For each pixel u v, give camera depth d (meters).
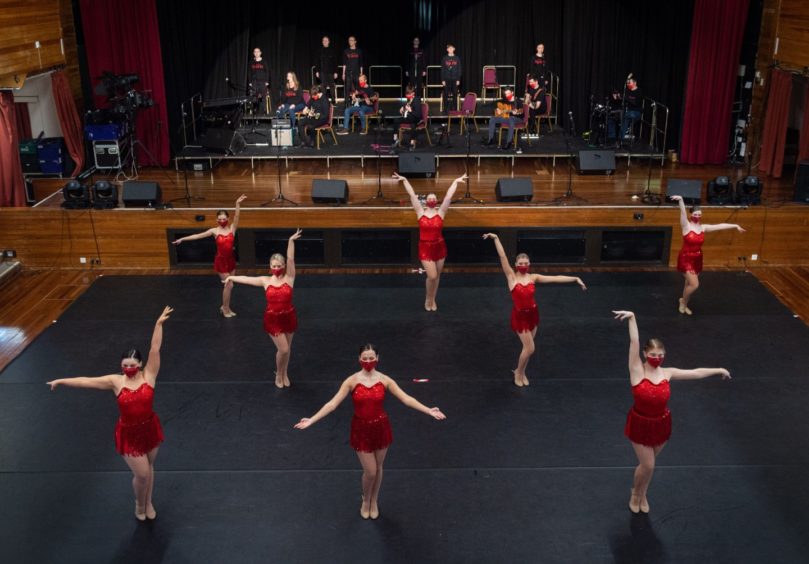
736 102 17.31
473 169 16.83
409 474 8.49
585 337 11.54
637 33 18.42
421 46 20.69
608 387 10.20
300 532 7.65
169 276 13.96
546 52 19.86
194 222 14.13
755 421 9.46
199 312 12.45
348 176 16.36
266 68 19.39
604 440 9.08
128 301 12.90
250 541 7.53
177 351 11.17
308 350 11.17
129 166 17.03
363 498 7.79
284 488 8.28
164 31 17.02
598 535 7.59
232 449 8.94
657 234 14.21
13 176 14.95
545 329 11.80
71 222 14.11
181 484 8.34
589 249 14.27
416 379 10.41
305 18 20.42
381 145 17.50
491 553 7.37
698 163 17.31
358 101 18.55
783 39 15.88
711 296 12.98
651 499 8.09
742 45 16.86
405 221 14.13
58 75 16.08
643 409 7.38
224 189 15.49
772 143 16.31
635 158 17.75
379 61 20.91
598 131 17.91
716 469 8.55
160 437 7.59
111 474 8.53
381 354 11.07
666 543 7.48
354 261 14.38
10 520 7.83
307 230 14.17
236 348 11.25
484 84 20.22
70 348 11.28
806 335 11.63
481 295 13.04
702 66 16.62
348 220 14.14
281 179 16.16
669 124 18.33
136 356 7.34
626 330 11.77
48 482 8.40
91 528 7.72
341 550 7.41
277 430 9.30
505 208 14.04
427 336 11.60
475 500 8.09
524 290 9.68
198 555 7.36
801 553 7.36
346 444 9.04
